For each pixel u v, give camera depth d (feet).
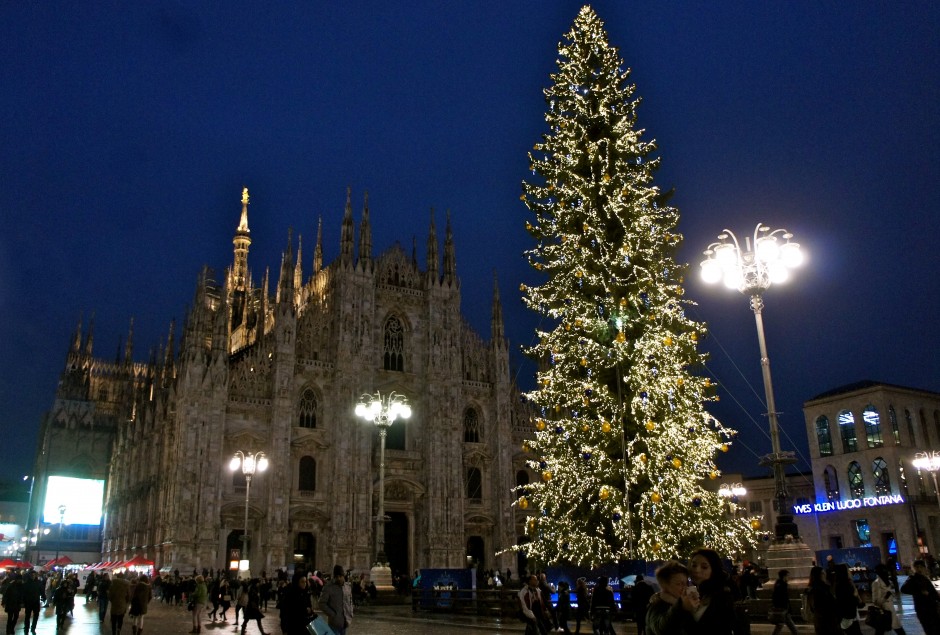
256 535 266.57
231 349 410.11
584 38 125.08
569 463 111.75
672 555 102.89
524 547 117.39
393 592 179.63
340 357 291.38
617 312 112.27
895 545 255.70
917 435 272.51
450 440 304.30
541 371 122.11
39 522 437.99
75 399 481.05
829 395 285.43
